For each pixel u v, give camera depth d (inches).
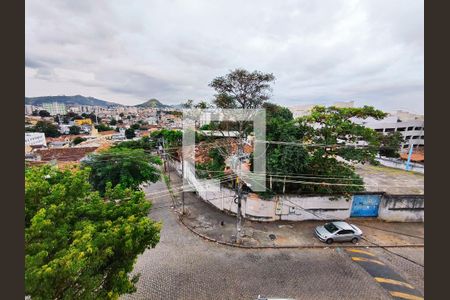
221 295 360.5
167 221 615.8
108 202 299.6
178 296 359.6
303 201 590.6
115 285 231.0
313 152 597.9
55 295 193.9
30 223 229.3
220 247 492.4
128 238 229.6
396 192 667.4
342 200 595.8
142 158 623.2
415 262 438.6
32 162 686.5
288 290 369.4
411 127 1596.9
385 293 362.9
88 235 203.8
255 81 911.7
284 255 463.2
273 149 609.9
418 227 573.6
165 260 446.0
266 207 590.2
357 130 574.6
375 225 580.4
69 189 267.1
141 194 305.7
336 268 422.9
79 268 178.5
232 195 640.4
